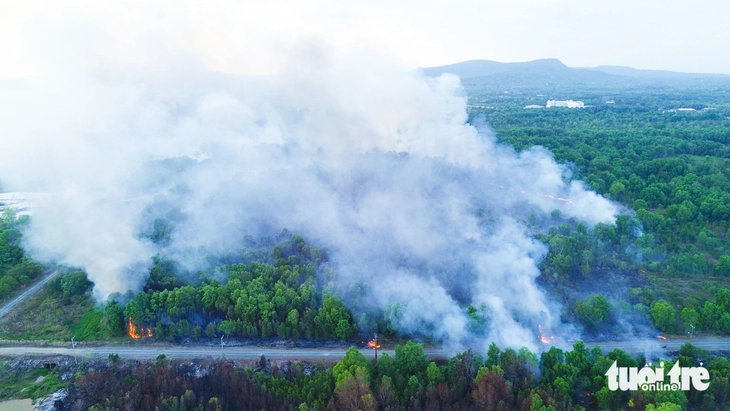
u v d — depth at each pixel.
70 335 186.62
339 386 141.25
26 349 178.38
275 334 184.38
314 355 173.25
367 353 174.00
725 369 144.00
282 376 155.25
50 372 168.25
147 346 178.75
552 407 130.25
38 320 196.75
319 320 182.12
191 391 144.12
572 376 145.00
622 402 140.62
